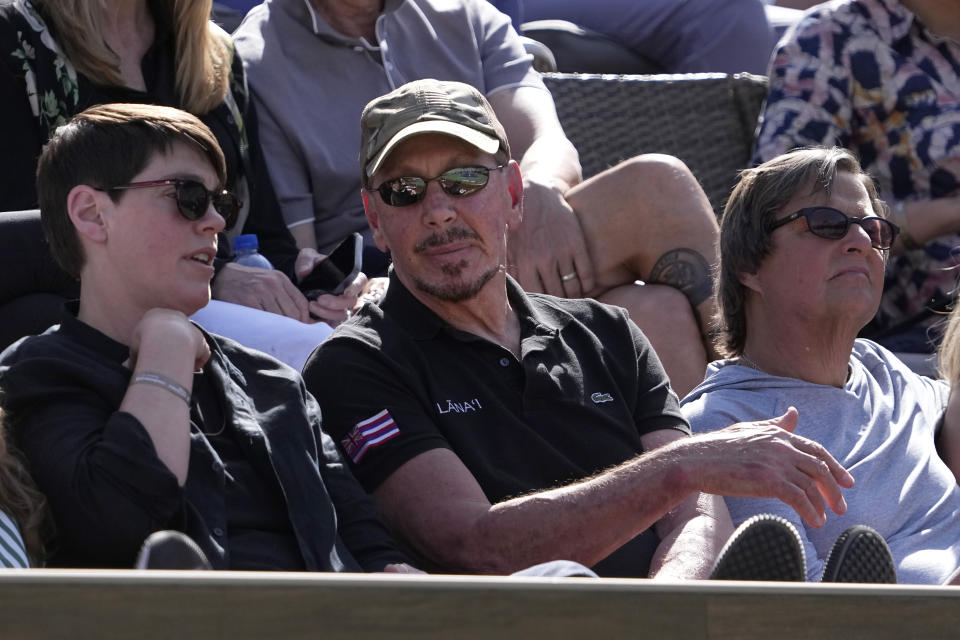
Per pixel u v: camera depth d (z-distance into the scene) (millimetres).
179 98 13867
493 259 11680
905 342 16953
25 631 5066
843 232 12820
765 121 17875
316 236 16156
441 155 11617
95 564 8539
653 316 14469
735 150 20750
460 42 17609
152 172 9586
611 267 14969
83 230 9547
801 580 8008
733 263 13391
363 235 16062
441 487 10578
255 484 9406
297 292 13469
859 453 12578
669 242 14797
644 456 10133
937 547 12195
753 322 13453
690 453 9930
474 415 11180
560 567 7336
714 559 11109
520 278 14922
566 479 11180
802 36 17984
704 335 14703
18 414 8883
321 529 9375
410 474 10695
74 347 9234
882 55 17703
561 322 12062
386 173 11688
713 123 20734
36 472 8672
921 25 17875
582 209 15086
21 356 9164
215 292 13375
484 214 11641
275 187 15859
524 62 18031
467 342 11398
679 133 20547
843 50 17781
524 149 17266
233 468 9352
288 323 12570
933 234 17062
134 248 9547
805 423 12766
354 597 5430
